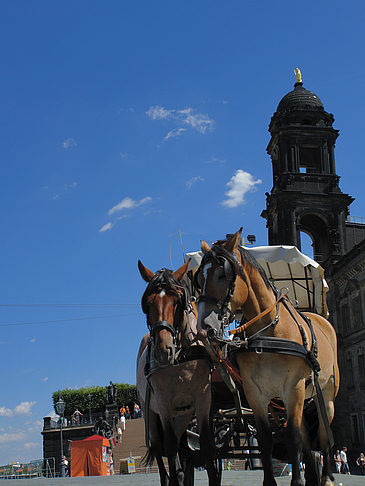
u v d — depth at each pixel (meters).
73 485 17.42
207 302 8.44
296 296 13.20
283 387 8.66
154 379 9.28
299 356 8.62
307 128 69.12
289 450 8.26
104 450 43.31
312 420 10.63
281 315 9.17
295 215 66.38
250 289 9.05
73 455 42.84
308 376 8.86
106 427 65.62
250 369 8.79
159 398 9.20
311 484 9.91
